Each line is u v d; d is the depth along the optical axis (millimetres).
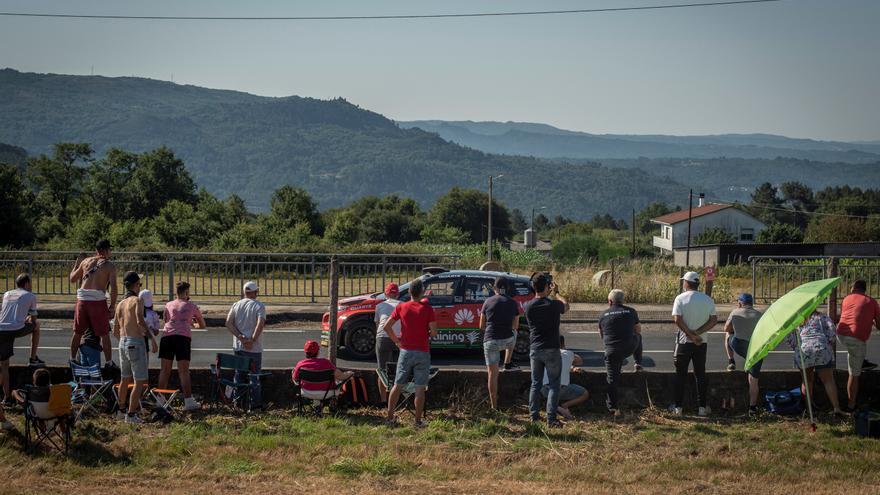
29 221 52594
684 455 8844
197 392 10688
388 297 11570
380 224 105000
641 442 9250
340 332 13688
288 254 19703
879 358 13891
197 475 7953
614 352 10258
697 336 10070
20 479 7680
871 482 8008
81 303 10375
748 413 10422
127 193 81750
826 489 7781
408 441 9141
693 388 10727
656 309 18984
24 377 10422
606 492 7621
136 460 8336
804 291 8922
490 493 7562
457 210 117625
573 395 10328
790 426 9961
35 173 82188
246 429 9453
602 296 20438
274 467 8227
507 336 10219
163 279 19656
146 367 9633
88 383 9836
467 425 9766
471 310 13414
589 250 68062
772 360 13789
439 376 10680
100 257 10539
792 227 83688
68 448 8539
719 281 24562
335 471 8156
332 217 89188
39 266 19344
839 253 58344
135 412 9602
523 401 10688
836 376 10703
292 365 13141
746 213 92625
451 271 13859
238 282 22016
